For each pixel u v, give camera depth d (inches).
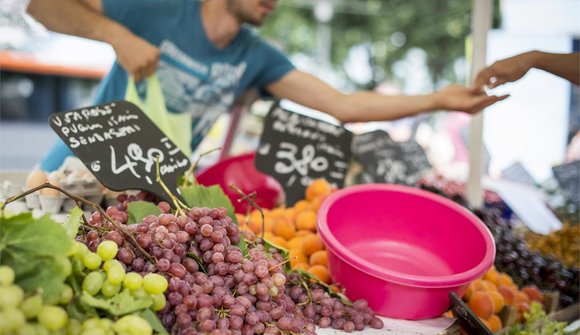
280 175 78.4
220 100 97.3
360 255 62.0
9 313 26.2
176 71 90.6
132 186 50.0
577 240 87.7
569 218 98.1
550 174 132.4
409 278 48.5
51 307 29.1
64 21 74.9
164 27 87.1
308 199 73.9
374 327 48.8
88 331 30.5
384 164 92.4
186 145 74.4
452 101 80.1
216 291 38.1
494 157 138.3
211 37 91.1
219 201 51.3
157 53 73.7
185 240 39.2
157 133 56.2
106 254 34.6
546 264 76.9
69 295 31.3
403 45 247.9
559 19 131.0
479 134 87.5
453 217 60.9
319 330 46.7
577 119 128.0
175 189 52.2
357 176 102.0
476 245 57.3
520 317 64.4
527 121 134.6
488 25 82.1
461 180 126.0
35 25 94.6
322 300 48.1
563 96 130.6
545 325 61.3
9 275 27.7
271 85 102.0
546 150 133.6
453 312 51.5
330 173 80.5
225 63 94.5
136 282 33.2
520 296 66.8
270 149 79.5
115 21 83.9
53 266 30.0
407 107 86.7
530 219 103.9
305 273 50.4
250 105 109.8
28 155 206.5
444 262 61.1
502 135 137.4
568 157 127.5
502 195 108.4
